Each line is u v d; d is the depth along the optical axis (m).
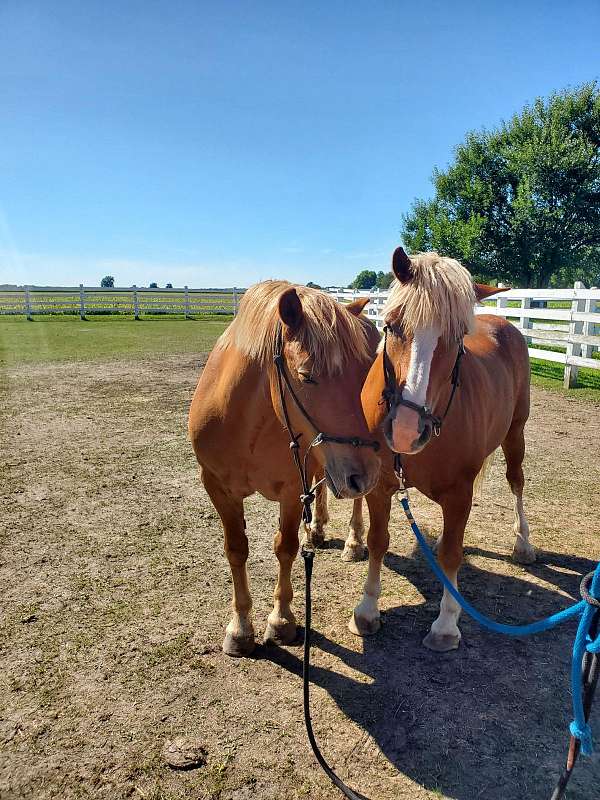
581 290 9.38
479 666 2.87
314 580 3.75
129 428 7.44
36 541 4.22
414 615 3.34
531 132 26.52
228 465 2.91
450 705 2.59
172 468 5.88
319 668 2.86
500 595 3.54
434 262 2.45
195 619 3.27
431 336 2.32
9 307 25.45
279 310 2.25
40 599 3.46
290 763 2.27
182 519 4.64
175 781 2.19
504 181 27.38
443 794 2.13
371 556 3.15
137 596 3.50
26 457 6.20
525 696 2.65
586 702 1.67
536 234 26.30
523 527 3.96
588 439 6.75
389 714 2.54
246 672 2.83
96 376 11.23
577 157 24.62
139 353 14.45
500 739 2.39
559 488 5.27
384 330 2.56
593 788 2.14
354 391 2.28
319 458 2.44
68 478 5.56
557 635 3.13
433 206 29.92
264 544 4.28
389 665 2.88
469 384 2.96
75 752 2.32
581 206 25.70
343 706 2.58
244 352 2.66
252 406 2.69
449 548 2.93
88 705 2.58
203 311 27.67
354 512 4.00
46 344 16.12
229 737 2.40
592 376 10.87
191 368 12.20
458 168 28.28
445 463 2.84
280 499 3.00
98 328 20.95
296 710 2.56
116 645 3.02
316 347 2.23
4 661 2.88
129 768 2.24
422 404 2.29
